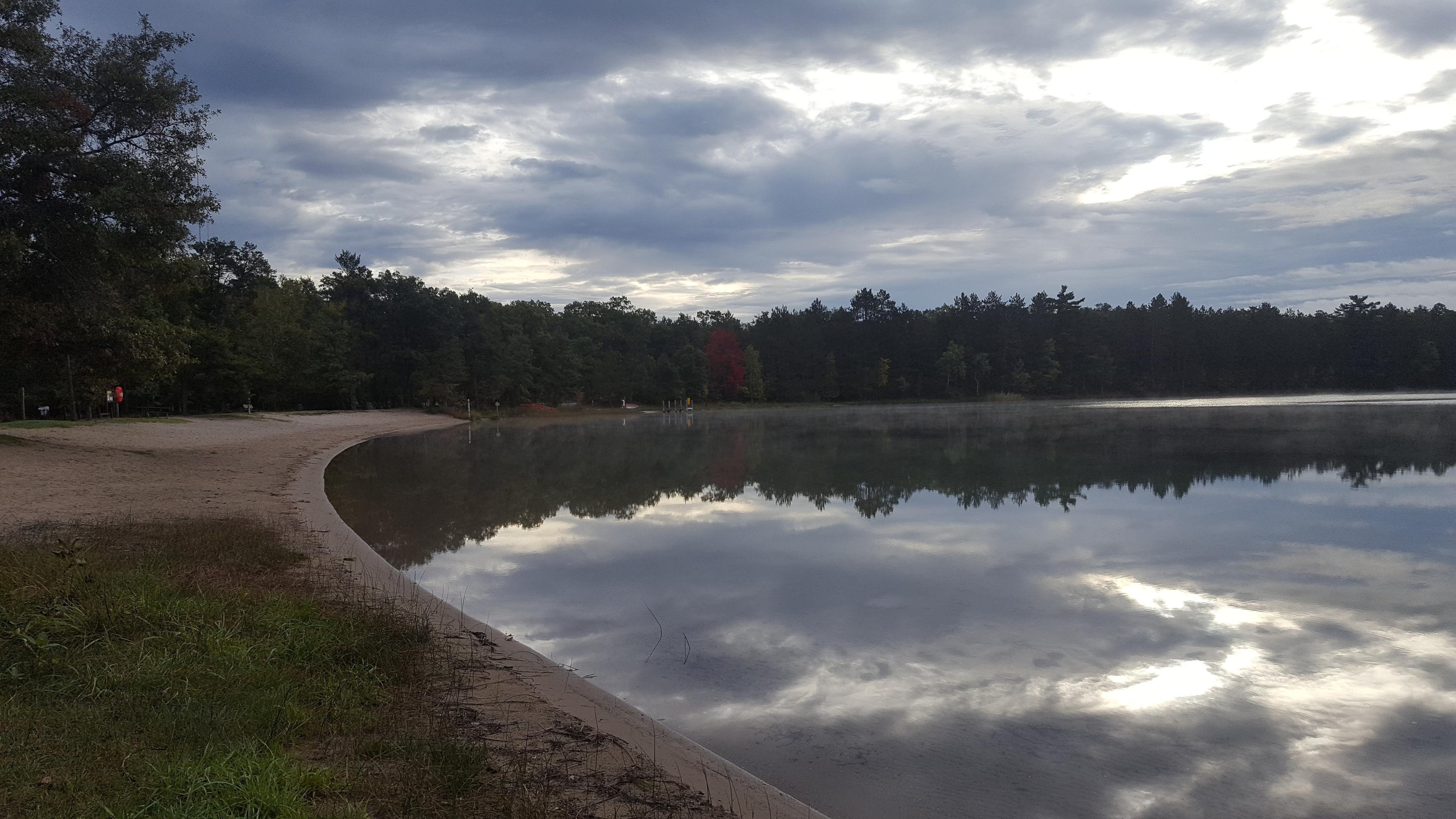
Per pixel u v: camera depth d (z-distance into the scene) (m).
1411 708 6.25
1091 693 6.72
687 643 8.18
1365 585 9.93
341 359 77.25
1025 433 39.62
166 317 38.25
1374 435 33.31
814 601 9.72
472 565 11.85
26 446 22.86
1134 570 10.94
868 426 51.06
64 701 5.00
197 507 15.07
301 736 5.02
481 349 82.69
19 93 19.69
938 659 7.60
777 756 5.56
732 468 25.33
